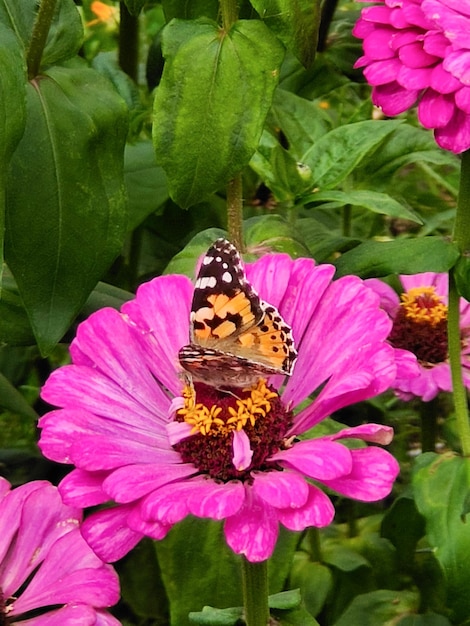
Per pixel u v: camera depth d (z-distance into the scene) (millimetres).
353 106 519
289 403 258
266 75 279
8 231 281
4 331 334
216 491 218
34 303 285
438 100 276
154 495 214
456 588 285
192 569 306
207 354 229
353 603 348
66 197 284
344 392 226
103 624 256
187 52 278
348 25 442
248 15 334
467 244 303
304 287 263
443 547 285
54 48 309
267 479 220
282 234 324
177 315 271
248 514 221
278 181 341
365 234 455
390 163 389
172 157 282
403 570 364
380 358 233
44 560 273
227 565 306
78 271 287
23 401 378
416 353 381
